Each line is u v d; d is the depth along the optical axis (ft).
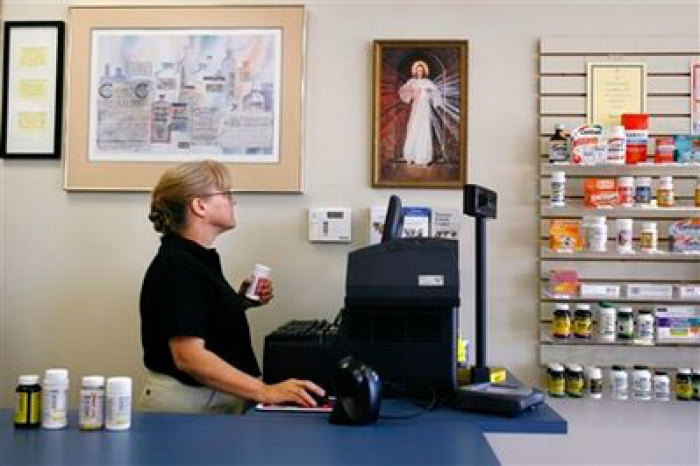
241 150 8.66
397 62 8.63
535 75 8.59
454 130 8.54
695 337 7.98
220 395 6.84
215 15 8.75
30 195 8.89
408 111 8.59
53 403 4.94
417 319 6.02
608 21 8.55
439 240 6.19
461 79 8.55
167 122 8.73
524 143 8.55
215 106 8.70
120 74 8.80
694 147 8.11
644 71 8.43
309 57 8.75
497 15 8.64
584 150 8.13
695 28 8.48
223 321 6.86
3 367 8.81
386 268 6.06
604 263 8.41
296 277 8.61
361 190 8.63
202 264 6.84
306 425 5.14
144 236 8.78
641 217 8.39
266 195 8.69
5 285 8.86
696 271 8.36
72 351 8.77
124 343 8.74
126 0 8.85
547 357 8.34
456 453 4.39
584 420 8.16
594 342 8.08
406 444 4.60
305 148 8.70
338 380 5.18
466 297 8.47
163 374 6.73
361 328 6.07
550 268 8.40
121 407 4.93
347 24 8.75
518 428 5.29
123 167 8.75
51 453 4.33
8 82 8.93
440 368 5.95
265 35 8.70
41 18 8.99
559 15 8.60
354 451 4.42
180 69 8.75
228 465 4.09
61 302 8.80
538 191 8.50
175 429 4.98
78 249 8.82
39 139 8.88
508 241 8.51
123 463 4.12
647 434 8.10
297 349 6.64
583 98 8.48
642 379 7.93
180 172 7.13
